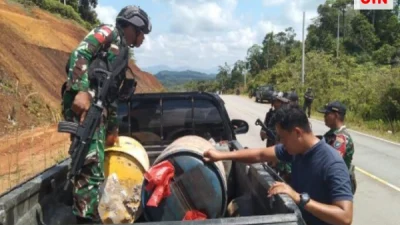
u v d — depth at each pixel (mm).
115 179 3348
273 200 2902
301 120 2932
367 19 79438
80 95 3023
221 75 106312
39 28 28516
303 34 40719
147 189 3195
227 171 4418
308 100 17938
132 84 3506
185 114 5152
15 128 13336
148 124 5121
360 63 69188
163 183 3176
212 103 5164
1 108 13711
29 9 33781
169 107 5137
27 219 2842
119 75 3285
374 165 11227
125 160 3400
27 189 2844
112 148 3414
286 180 5191
